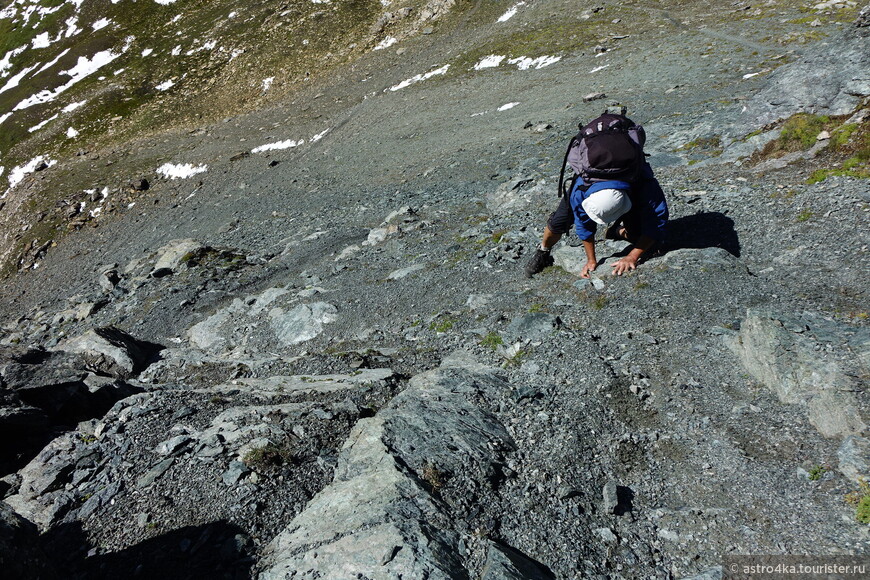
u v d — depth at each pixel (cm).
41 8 7162
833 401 466
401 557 378
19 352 909
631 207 702
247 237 2392
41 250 3688
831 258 694
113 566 436
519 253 1048
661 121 1830
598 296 759
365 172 2997
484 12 4944
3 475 608
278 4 6138
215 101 5219
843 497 406
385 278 1178
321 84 4884
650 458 497
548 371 629
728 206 911
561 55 3641
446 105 3622
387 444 508
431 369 726
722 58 2588
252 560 416
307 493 482
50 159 4972
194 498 489
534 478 482
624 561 409
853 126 983
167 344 1288
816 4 2936
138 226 3516
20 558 371
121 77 5841
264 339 1105
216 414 641
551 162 1920
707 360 589
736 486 446
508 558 390
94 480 548
